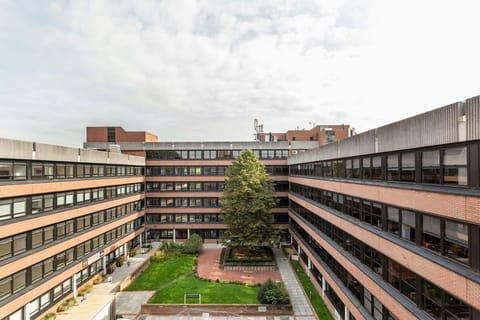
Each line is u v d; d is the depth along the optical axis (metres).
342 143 21.19
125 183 38.41
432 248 11.25
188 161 46.94
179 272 32.53
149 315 23.47
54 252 22.98
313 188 29.91
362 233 17.34
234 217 37.12
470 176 9.45
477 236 9.02
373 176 16.62
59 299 23.44
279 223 45.56
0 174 18.17
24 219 19.83
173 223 46.59
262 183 38.19
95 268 30.19
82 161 27.88
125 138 47.91
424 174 11.94
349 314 19.39
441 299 10.52
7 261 18.16
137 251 40.78
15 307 18.45
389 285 14.30
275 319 22.69
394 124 13.95
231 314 23.50
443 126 10.52
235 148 46.91
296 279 30.70
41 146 21.75
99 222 31.33
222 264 34.53
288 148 47.00
